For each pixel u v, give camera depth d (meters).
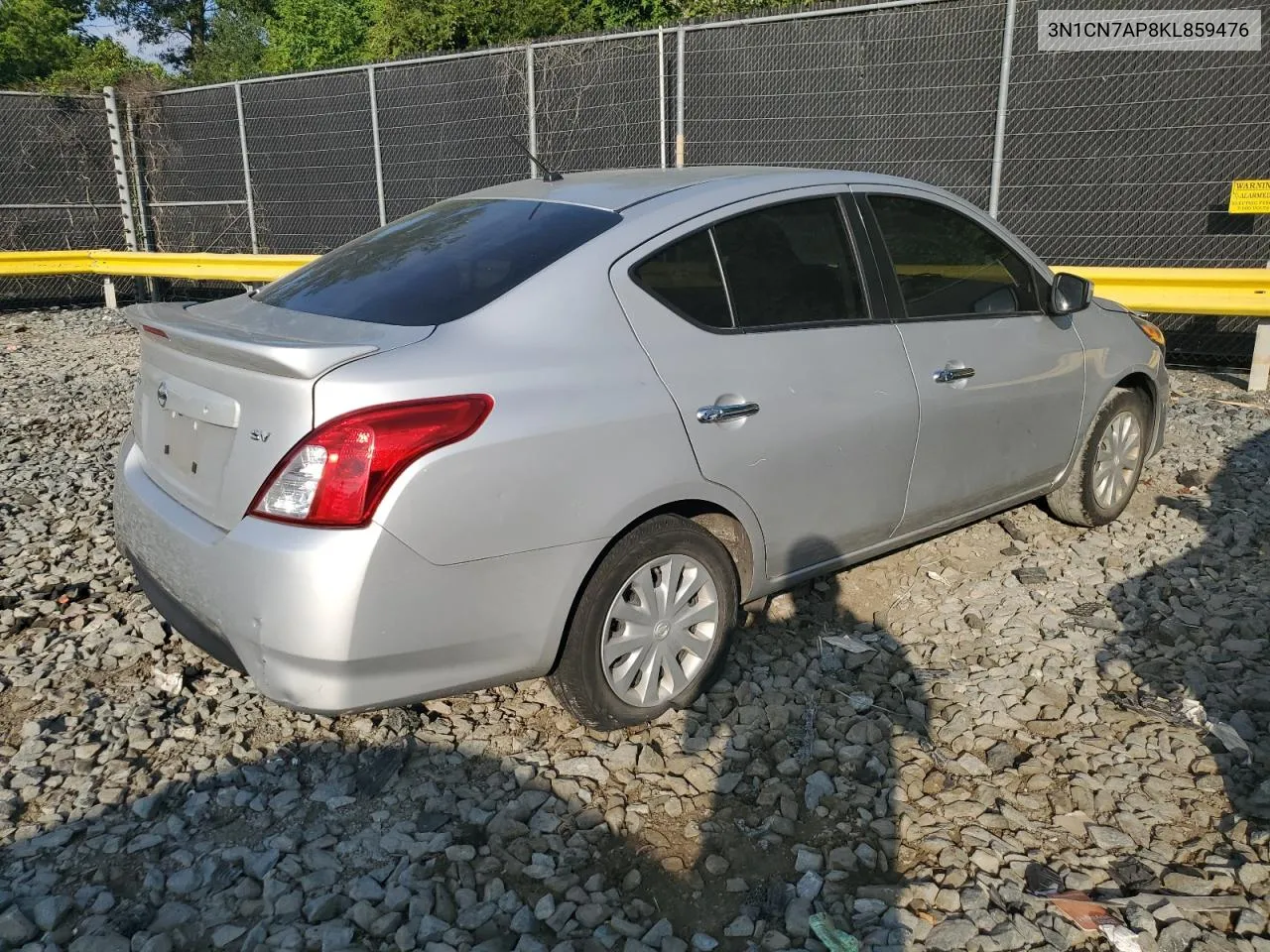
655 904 2.56
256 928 2.43
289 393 2.60
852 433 3.54
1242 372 8.66
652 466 2.98
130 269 12.84
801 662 3.67
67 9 32.81
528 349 2.87
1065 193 8.90
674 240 3.25
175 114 13.27
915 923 2.46
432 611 2.65
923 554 4.63
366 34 27.56
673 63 10.12
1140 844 2.75
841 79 9.47
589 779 3.01
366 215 12.30
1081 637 3.87
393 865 2.67
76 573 4.47
